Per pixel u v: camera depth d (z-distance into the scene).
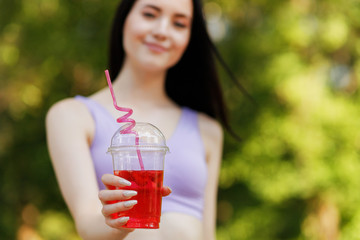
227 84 8.82
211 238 3.34
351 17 8.85
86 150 2.94
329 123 8.57
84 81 9.24
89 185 2.79
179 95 3.47
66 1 8.80
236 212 9.04
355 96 9.02
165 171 3.08
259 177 8.64
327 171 8.48
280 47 8.63
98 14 8.81
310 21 8.74
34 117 9.39
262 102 8.63
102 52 8.66
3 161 9.63
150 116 3.26
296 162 8.62
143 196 2.15
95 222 2.53
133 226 2.16
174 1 3.15
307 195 8.53
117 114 3.12
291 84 8.42
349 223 8.68
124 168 2.15
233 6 8.97
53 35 8.70
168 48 3.18
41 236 9.59
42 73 9.03
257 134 8.66
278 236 8.92
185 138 3.24
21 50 8.96
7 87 9.15
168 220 2.99
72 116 2.99
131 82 3.28
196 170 3.13
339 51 9.20
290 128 8.55
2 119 9.48
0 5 8.95
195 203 3.12
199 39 3.41
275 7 8.66
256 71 8.64
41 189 9.62
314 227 8.81
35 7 8.77
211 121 3.46
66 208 9.66
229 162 8.80
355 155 8.69
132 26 3.18
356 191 8.59
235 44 8.88
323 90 8.66
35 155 9.34
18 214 9.63
